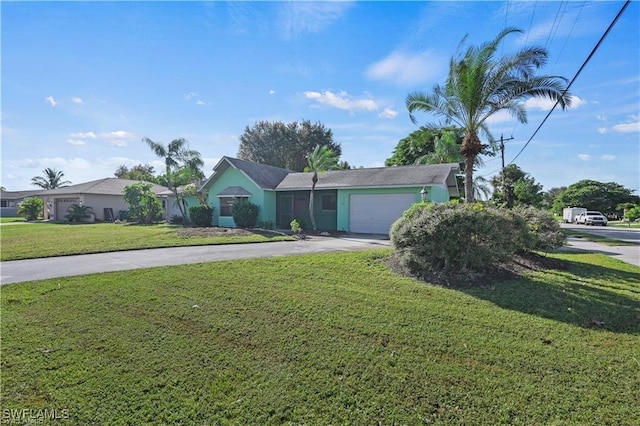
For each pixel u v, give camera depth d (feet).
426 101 40.42
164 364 11.34
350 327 14.51
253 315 15.89
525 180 114.42
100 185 100.17
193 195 72.74
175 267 26.16
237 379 10.48
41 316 15.76
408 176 54.90
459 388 10.00
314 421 8.63
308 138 127.85
